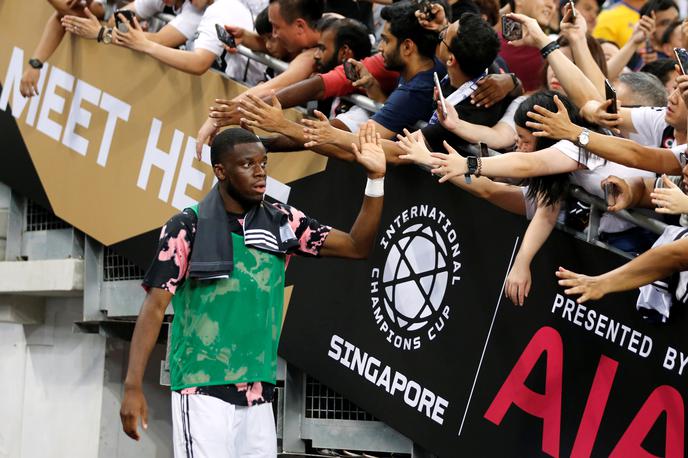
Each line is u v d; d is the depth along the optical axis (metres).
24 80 6.25
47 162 6.36
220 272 3.76
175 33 5.78
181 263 3.81
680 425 3.99
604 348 4.16
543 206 4.20
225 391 3.81
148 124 5.81
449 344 4.54
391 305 4.73
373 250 4.80
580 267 4.22
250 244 3.83
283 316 5.10
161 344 6.54
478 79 4.48
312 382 5.20
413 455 4.77
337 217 4.95
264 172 3.85
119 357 6.73
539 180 4.16
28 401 7.08
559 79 4.31
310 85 4.78
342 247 4.02
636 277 3.71
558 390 4.26
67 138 6.25
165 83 5.72
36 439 7.00
